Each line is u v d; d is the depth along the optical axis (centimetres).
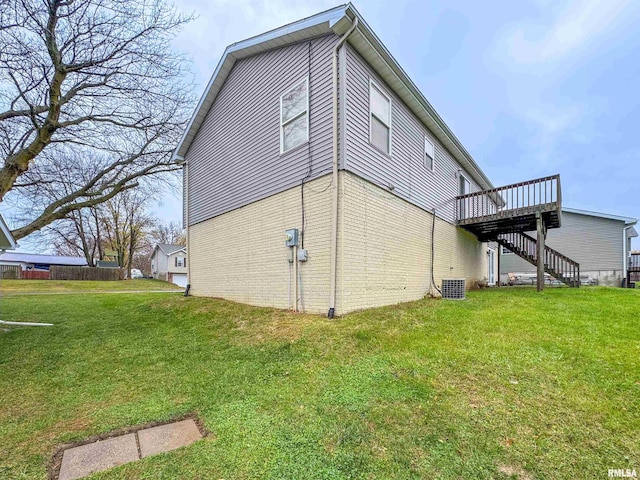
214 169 934
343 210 550
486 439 231
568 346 386
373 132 648
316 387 325
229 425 269
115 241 3419
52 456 236
